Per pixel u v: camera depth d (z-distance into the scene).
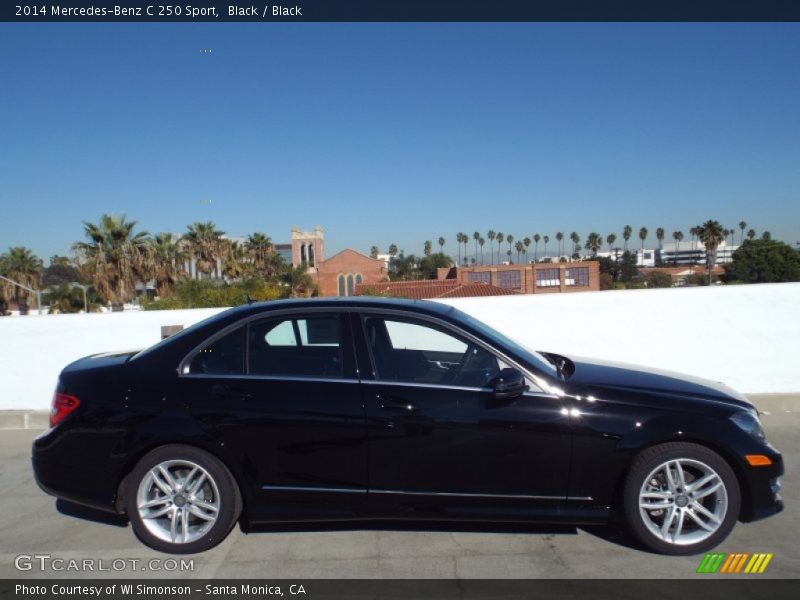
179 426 3.76
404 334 4.08
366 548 3.88
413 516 3.80
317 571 3.60
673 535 3.69
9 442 6.46
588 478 3.71
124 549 3.93
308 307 4.10
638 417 3.70
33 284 49.50
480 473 3.73
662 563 3.63
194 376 3.92
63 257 58.50
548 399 3.75
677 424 3.67
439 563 3.67
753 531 4.02
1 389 7.43
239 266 52.16
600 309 7.77
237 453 3.77
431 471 3.75
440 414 3.73
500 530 4.11
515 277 63.19
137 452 3.79
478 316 7.84
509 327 7.83
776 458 3.75
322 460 3.78
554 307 7.81
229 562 3.72
